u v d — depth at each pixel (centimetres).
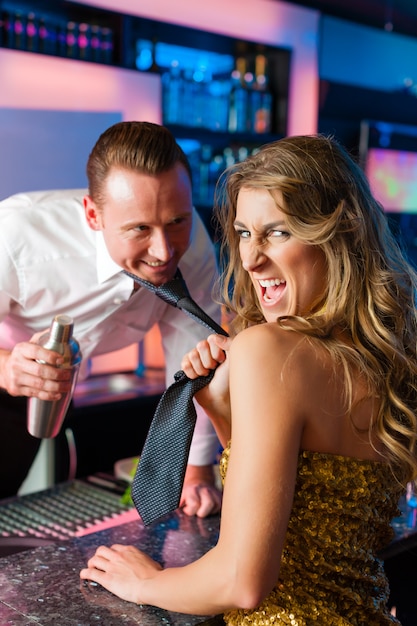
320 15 516
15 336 243
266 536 112
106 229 181
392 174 602
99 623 124
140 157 171
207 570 117
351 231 130
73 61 388
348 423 124
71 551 151
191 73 470
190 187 180
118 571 137
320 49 522
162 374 433
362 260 132
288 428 116
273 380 117
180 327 231
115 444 401
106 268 216
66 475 287
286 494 114
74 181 397
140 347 428
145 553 148
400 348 133
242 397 118
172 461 141
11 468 277
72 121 392
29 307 227
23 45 384
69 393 169
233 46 484
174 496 140
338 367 122
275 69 509
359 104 585
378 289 131
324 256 129
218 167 486
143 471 143
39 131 381
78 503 209
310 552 123
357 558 128
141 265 181
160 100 427
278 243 128
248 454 115
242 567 112
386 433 127
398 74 659
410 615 189
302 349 121
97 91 400
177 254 183
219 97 479
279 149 130
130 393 399
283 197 124
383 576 137
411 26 618
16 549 179
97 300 225
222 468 133
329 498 123
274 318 134
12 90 371
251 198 128
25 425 271
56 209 221
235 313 160
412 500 192
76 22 413
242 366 119
